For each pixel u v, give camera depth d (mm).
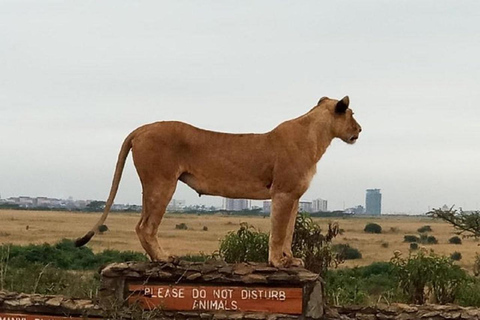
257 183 8883
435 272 14203
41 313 8836
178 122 8914
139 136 8797
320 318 8609
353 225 88188
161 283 8742
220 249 13711
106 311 8625
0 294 9031
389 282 18906
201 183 8914
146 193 8750
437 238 58469
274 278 8617
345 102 9164
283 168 8758
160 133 8758
